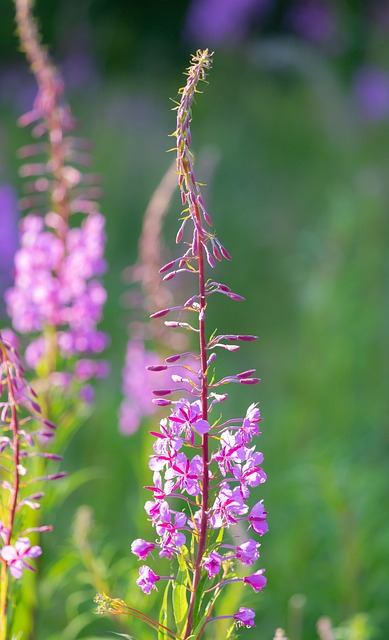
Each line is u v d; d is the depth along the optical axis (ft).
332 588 18.90
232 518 8.26
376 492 20.39
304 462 23.26
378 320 28.78
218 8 80.84
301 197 54.54
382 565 18.95
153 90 76.18
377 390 28.53
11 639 10.55
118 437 25.40
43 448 15.72
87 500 24.26
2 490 11.87
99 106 68.03
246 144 63.05
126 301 30.35
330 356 25.91
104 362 16.75
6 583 10.18
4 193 32.40
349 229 27.07
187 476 8.36
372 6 80.02
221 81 74.38
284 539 21.42
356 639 15.37
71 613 18.22
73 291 16.61
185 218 8.30
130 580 14.51
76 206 16.72
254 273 45.11
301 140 62.13
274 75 73.41
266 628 19.40
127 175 50.72
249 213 51.96
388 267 31.99
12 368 9.73
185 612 8.64
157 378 19.66
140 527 17.52
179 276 24.27
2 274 31.48
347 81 76.13
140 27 83.92
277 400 32.71
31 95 69.05
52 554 19.69
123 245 47.14
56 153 16.55
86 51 75.25
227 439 8.36
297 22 81.05
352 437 26.09
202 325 8.46
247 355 37.63
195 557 8.85
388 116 61.00
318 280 26.61
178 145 8.20
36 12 75.25
